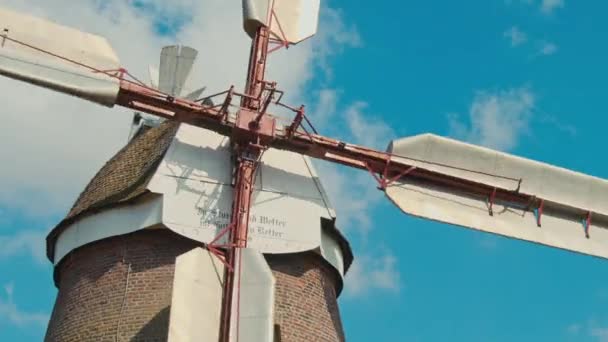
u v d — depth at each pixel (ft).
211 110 72.08
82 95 69.92
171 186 70.38
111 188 73.72
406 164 76.23
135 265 69.77
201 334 64.18
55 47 71.77
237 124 71.82
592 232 80.53
